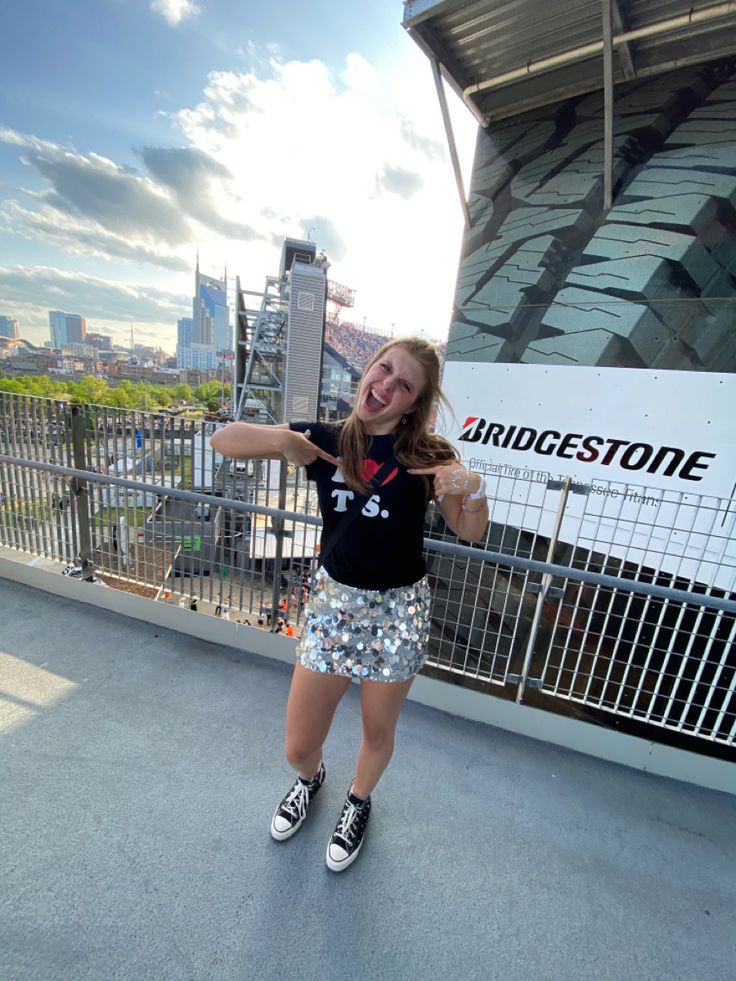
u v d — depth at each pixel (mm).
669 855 1538
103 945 1077
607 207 2754
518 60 2719
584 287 2863
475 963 1146
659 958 1210
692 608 2076
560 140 2924
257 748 1747
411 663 1204
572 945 1217
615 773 1896
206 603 2555
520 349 3133
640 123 2637
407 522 1133
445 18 2471
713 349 2514
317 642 1203
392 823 1521
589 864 1465
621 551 2785
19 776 1520
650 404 2686
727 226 2451
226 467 2398
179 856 1308
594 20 2359
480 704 2096
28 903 1146
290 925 1170
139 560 2654
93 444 2648
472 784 1737
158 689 2037
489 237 3252
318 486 1194
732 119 2398
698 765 1867
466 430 3400
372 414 1086
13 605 2633
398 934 1186
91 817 1397
